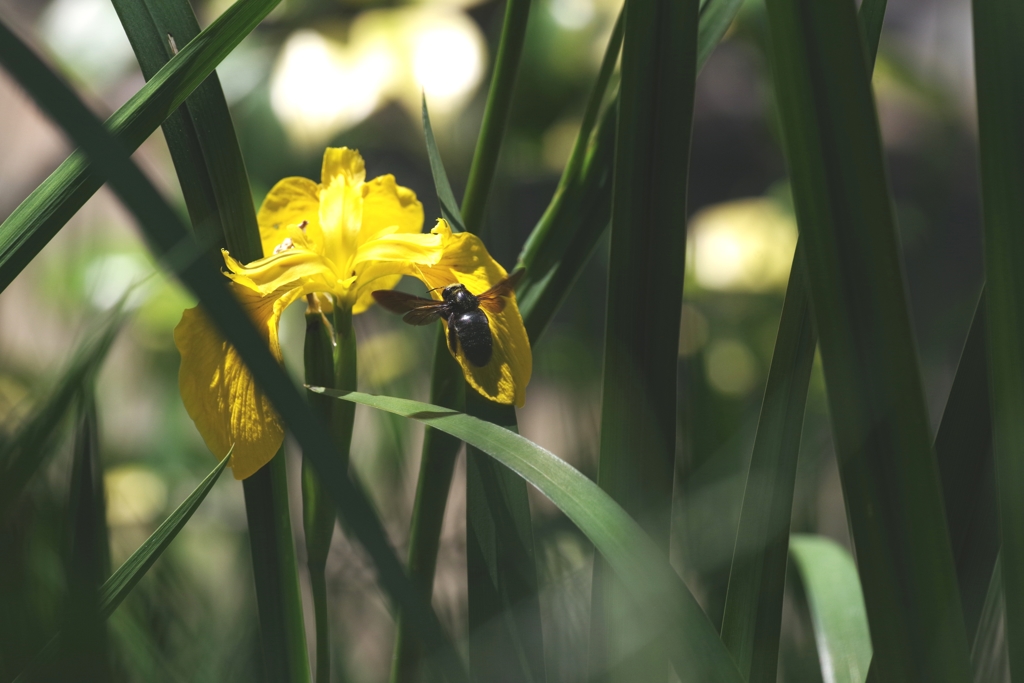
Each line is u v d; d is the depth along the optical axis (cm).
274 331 105
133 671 104
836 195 99
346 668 111
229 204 106
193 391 104
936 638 99
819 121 99
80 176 102
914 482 99
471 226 108
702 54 109
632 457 104
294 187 109
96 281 114
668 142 104
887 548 99
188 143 106
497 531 105
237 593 112
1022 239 100
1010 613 100
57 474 104
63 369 104
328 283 106
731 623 104
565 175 109
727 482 108
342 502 97
